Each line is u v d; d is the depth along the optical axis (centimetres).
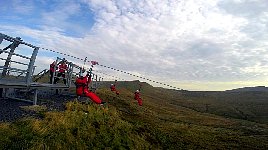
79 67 2458
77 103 1775
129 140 1523
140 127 1970
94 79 3167
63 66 2278
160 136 1961
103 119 1625
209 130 3172
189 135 2420
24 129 1061
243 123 5175
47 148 984
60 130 1197
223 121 5019
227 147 2353
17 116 1261
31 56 1534
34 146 956
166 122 2983
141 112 3191
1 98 1783
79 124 1359
